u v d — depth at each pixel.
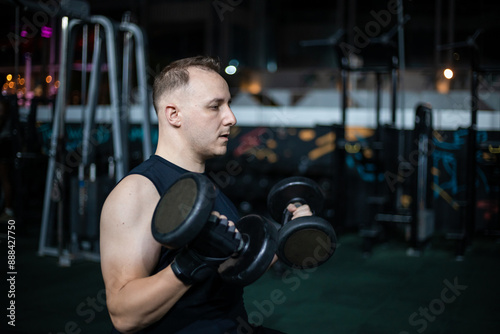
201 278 0.87
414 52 8.62
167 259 0.99
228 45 10.47
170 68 1.08
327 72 8.39
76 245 3.94
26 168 5.51
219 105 1.07
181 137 1.07
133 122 6.18
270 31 10.35
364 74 7.30
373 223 4.80
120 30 3.87
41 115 5.90
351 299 3.13
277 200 1.32
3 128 4.80
